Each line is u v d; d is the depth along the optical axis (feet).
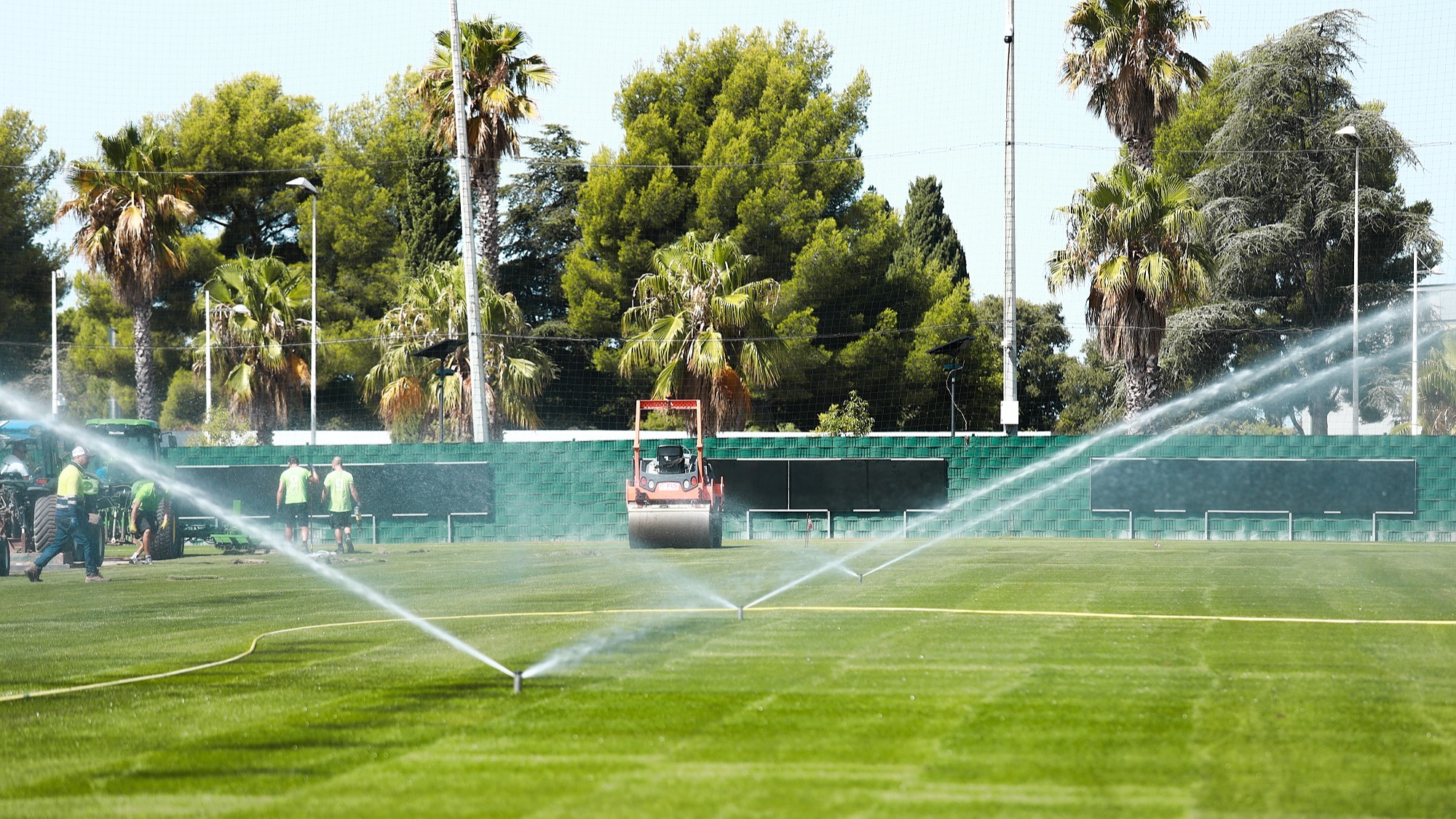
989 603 92.02
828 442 216.95
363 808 35.50
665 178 348.59
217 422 287.69
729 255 233.76
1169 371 325.62
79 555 155.22
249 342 290.15
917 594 99.04
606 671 59.67
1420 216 314.76
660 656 64.54
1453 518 197.57
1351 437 202.08
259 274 295.89
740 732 45.37
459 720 48.08
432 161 396.37
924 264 422.82
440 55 269.23
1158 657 63.57
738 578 117.29
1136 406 220.43
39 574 126.11
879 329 349.20
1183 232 218.79
